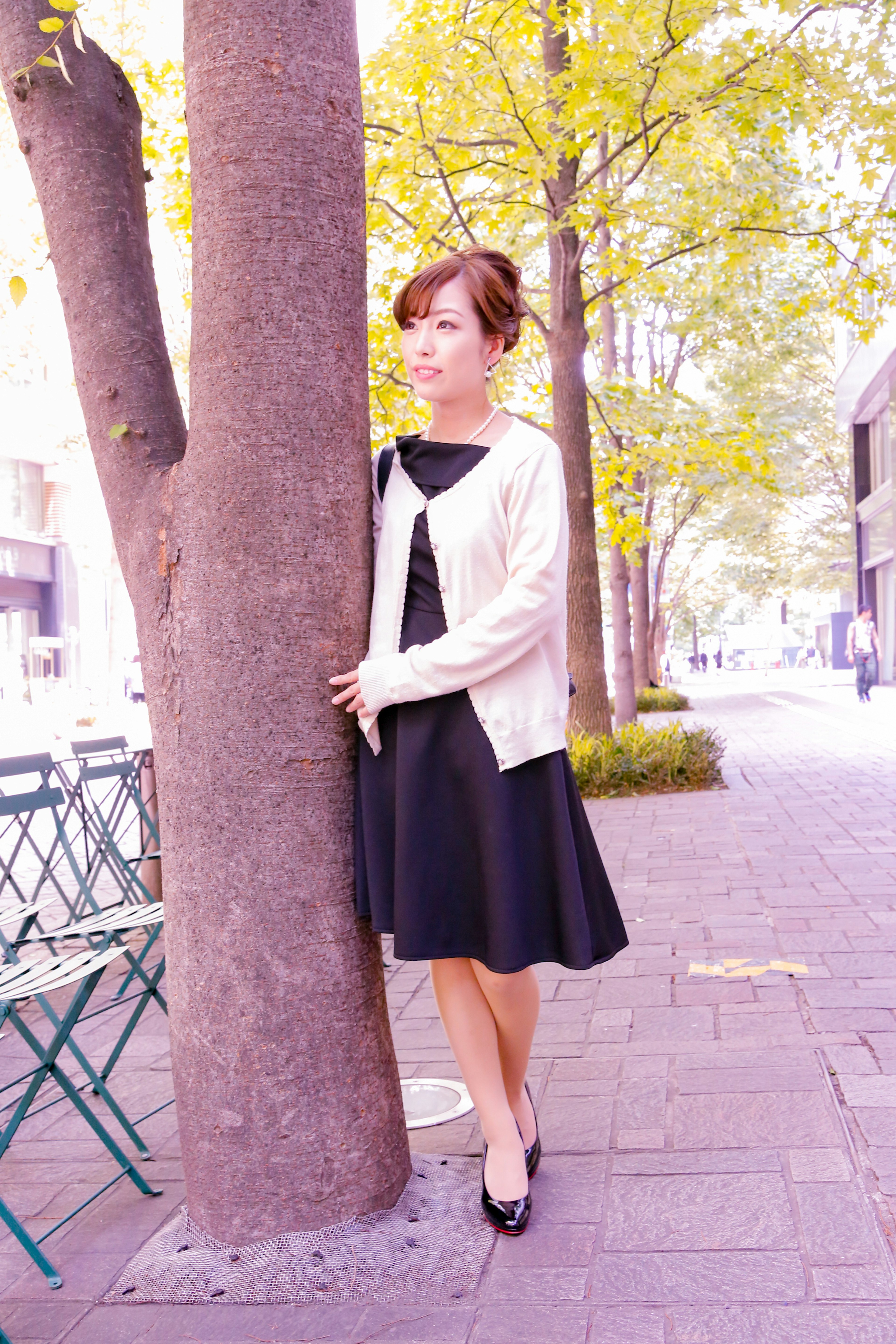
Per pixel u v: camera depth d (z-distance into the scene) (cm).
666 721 1856
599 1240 233
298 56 233
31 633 3478
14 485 3272
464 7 891
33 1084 262
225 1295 224
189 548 238
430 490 237
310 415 236
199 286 240
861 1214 234
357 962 245
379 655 239
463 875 229
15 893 701
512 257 1306
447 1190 257
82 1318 223
